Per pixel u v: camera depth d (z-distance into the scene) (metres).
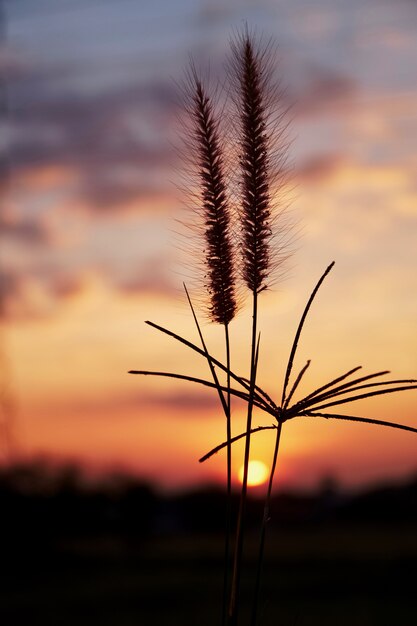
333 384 2.76
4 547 41.00
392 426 2.68
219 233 2.84
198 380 2.71
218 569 36.41
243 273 2.82
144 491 53.69
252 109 2.80
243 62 2.81
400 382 2.74
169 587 29.94
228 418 2.73
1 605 26.20
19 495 42.59
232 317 2.85
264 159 2.81
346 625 17.22
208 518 57.72
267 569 34.16
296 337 2.79
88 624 20.62
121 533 51.81
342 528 58.31
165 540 55.09
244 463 2.65
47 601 26.98
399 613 19.62
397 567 31.00
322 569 32.50
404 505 58.22
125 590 29.58
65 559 41.22
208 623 19.45
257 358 2.77
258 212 2.82
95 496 51.06
